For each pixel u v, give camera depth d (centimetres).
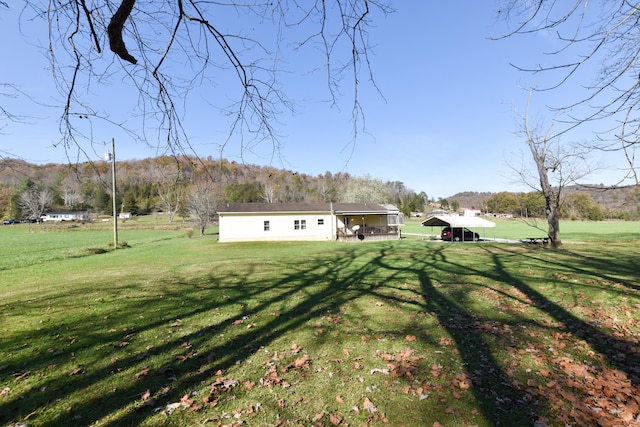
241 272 1189
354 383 379
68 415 322
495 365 415
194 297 808
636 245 2028
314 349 481
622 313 623
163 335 545
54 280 1083
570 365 409
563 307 672
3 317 654
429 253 1770
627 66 246
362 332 549
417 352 462
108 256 1798
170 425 306
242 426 304
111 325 598
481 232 4341
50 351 480
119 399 351
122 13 210
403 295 805
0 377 402
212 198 3488
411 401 339
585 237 2827
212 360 447
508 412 315
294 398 350
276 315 654
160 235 3853
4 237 3559
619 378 374
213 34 260
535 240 2519
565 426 291
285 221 2950
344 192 6412
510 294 790
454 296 786
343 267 1295
